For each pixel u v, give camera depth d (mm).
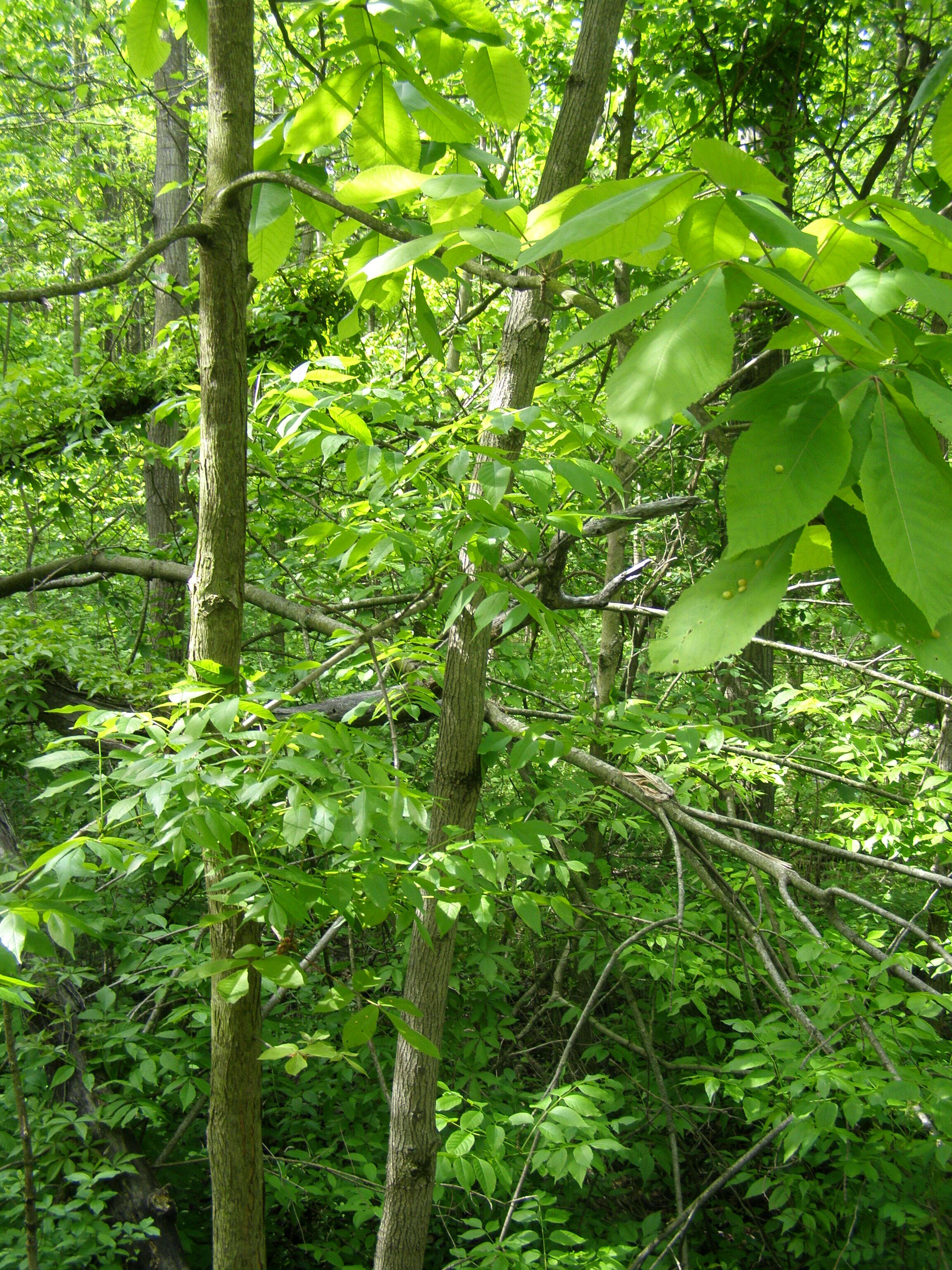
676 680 5348
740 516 460
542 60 6109
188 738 1392
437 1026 2455
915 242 664
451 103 1375
